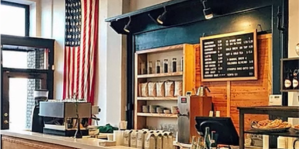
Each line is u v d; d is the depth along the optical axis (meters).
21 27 8.58
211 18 5.09
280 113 2.90
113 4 6.68
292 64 3.38
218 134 3.32
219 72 5.01
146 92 5.99
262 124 3.12
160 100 5.98
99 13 7.30
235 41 4.82
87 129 4.38
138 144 3.39
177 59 5.63
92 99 7.29
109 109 6.70
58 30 8.16
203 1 4.82
